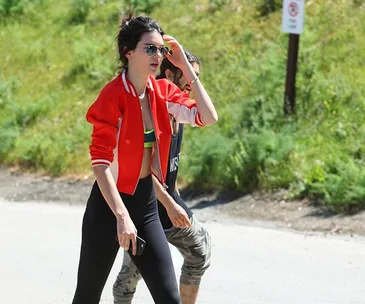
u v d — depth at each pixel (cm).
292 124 2825
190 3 3897
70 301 1786
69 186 2995
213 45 3531
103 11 4138
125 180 1188
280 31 3422
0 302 1777
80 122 3394
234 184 2692
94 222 1191
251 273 1955
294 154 2658
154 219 1213
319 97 2934
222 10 3741
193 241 1410
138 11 3956
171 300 1155
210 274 1945
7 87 3741
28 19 4334
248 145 2702
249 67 3294
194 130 3028
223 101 3162
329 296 1784
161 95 1230
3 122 3478
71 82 3716
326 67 3134
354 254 2097
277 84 3041
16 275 1969
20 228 2445
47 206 2789
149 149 1213
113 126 1165
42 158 3194
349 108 2878
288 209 2495
